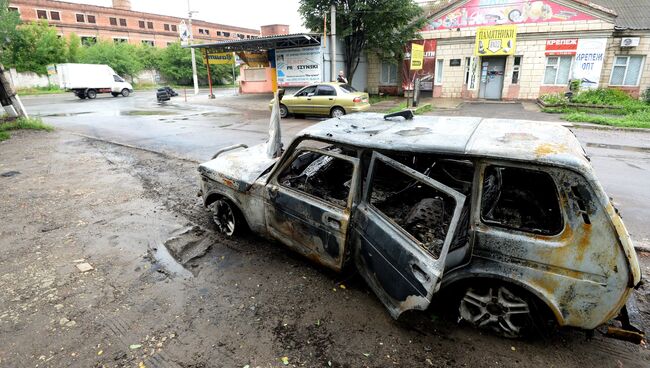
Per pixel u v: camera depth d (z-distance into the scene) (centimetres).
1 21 1595
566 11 1895
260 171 412
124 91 3131
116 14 5156
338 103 1473
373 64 2531
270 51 2377
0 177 743
